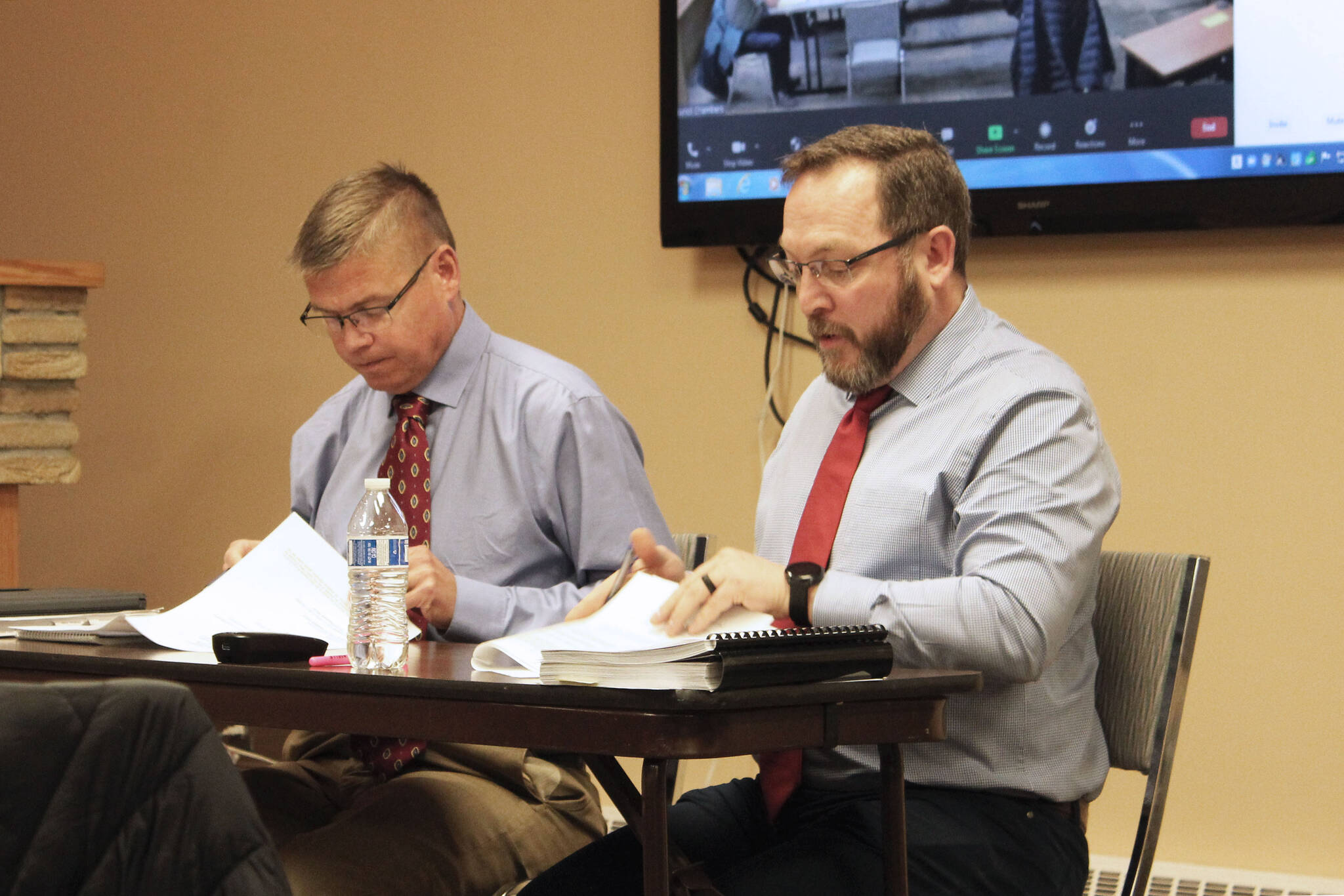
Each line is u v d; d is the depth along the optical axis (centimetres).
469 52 414
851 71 363
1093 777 211
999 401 212
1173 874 337
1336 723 333
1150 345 349
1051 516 201
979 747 204
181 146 446
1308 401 337
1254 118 331
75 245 457
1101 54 342
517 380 272
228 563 246
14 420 349
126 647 198
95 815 108
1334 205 325
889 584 198
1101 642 220
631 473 269
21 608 233
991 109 351
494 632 244
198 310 444
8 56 464
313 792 254
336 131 429
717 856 212
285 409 436
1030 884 201
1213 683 344
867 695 156
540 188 406
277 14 435
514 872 228
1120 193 341
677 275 391
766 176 372
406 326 262
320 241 256
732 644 147
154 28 449
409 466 271
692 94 378
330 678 164
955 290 226
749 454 384
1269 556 339
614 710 147
